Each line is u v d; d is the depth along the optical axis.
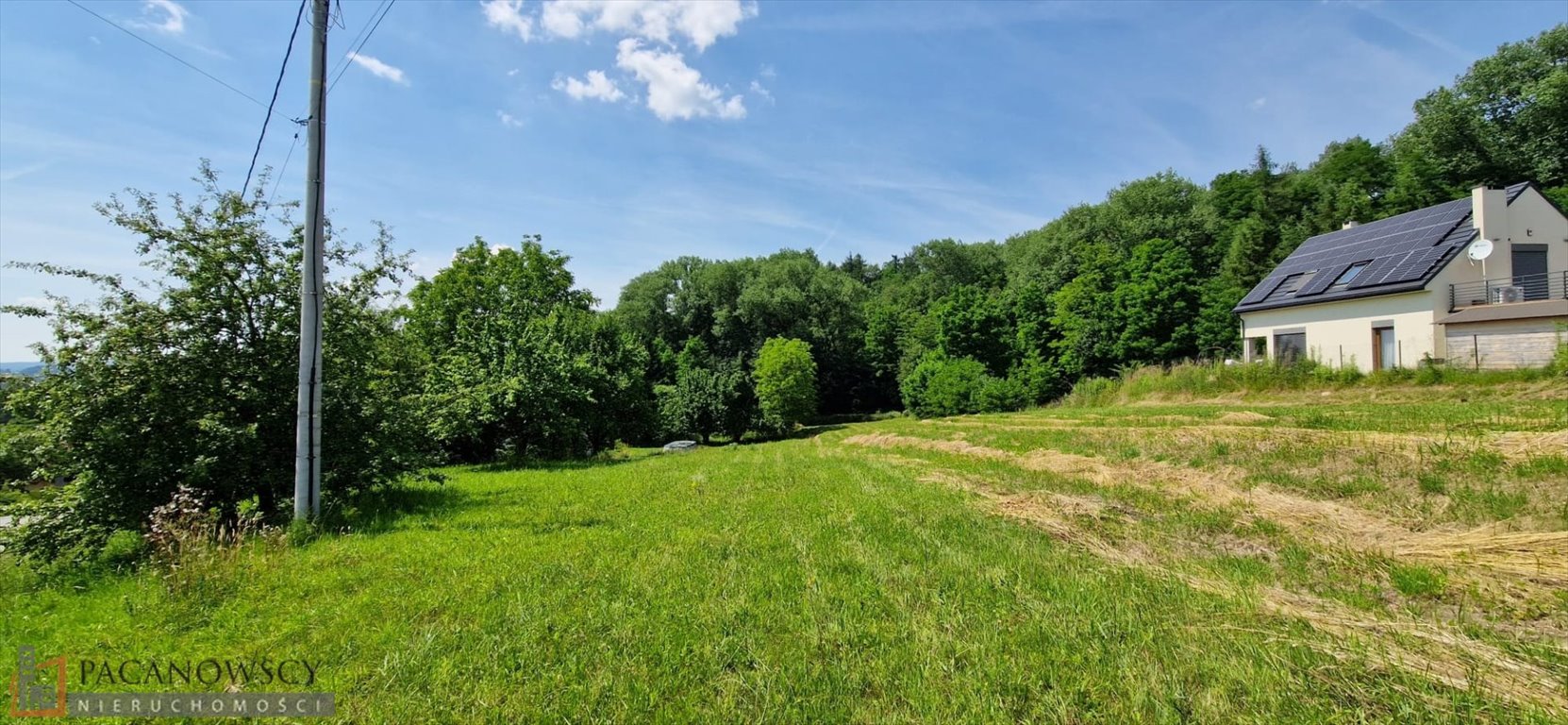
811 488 11.38
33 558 7.84
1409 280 20.14
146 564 6.99
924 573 5.86
